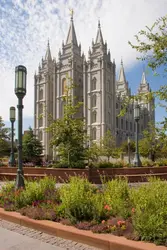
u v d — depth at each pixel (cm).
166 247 439
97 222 573
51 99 9512
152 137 745
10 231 595
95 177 1496
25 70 970
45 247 496
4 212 705
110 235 507
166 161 2305
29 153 4044
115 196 679
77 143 1747
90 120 8094
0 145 4812
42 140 8812
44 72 9606
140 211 512
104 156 3728
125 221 555
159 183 663
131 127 10906
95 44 8544
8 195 816
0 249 489
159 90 666
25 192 781
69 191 671
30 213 657
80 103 1872
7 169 1755
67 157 1728
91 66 8450
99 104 8056
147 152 3278
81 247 494
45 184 855
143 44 711
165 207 516
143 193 618
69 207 612
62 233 546
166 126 635
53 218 623
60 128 1748
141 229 484
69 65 8725
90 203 618
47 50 9881
